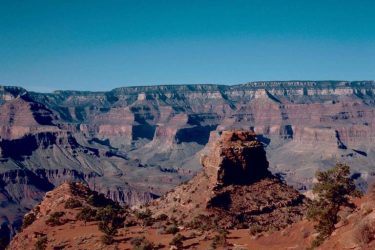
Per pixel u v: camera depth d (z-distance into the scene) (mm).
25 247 83062
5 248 95562
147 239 78750
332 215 56094
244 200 107000
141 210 119250
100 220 88812
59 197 104250
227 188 109125
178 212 107875
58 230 87438
